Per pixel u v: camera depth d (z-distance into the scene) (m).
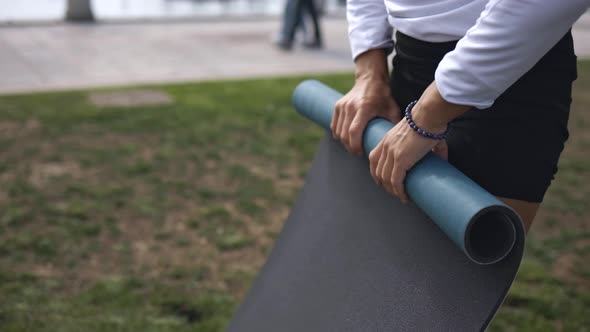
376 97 1.35
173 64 6.89
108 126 4.60
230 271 2.75
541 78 1.15
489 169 1.19
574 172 4.00
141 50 7.58
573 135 4.73
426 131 1.08
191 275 2.70
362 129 1.32
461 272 1.13
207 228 3.13
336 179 1.60
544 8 0.93
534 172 1.19
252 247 2.97
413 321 1.20
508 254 1.02
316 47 8.12
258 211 3.34
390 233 1.34
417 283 1.22
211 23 9.80
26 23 9.14
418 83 1.30
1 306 2.41
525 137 1.17
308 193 1.71
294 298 1.57
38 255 2.80
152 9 11.86
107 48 7.62
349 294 1.39
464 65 1.00
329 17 11.08
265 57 7.44
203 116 4.90
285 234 1.76
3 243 2.88
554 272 2.77
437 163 1.10
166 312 2.42
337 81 6.23
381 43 1.42
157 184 3.63
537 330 2.32
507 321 2.38
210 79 6.22
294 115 5.01
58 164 3.87
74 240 2.95
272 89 5.81
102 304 2.46
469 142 1.20
